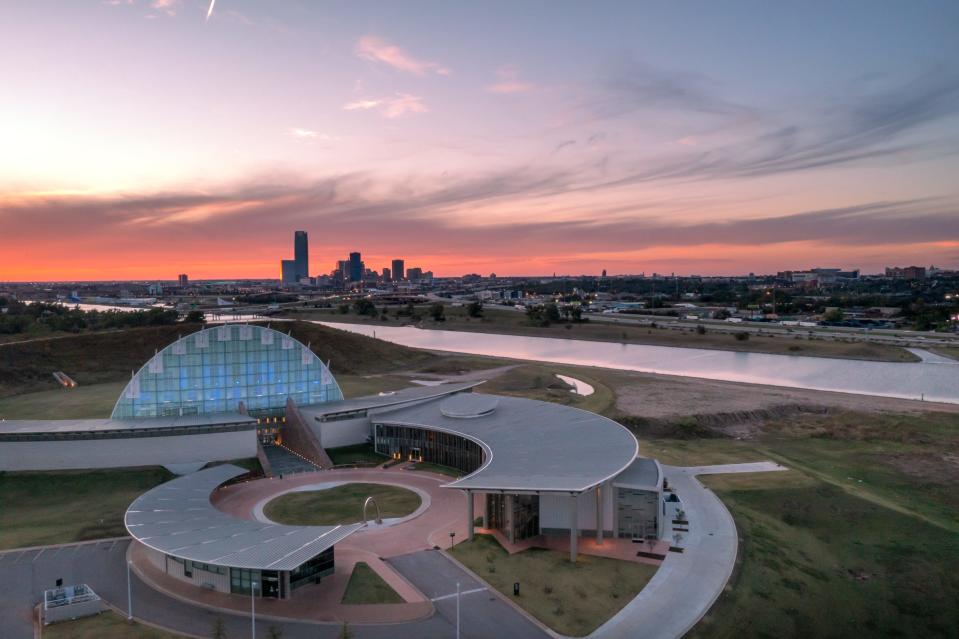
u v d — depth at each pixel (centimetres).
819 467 10638
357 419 11712
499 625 5681
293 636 5488
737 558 7031
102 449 9962
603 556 7081
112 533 7788
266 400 12269
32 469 9812
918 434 12562
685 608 6012
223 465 9625
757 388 17862
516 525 7462
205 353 11744
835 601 6394
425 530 7819
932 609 6356
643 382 18900
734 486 9375
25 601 6088
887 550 7450
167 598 6169
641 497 7531
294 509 8600
